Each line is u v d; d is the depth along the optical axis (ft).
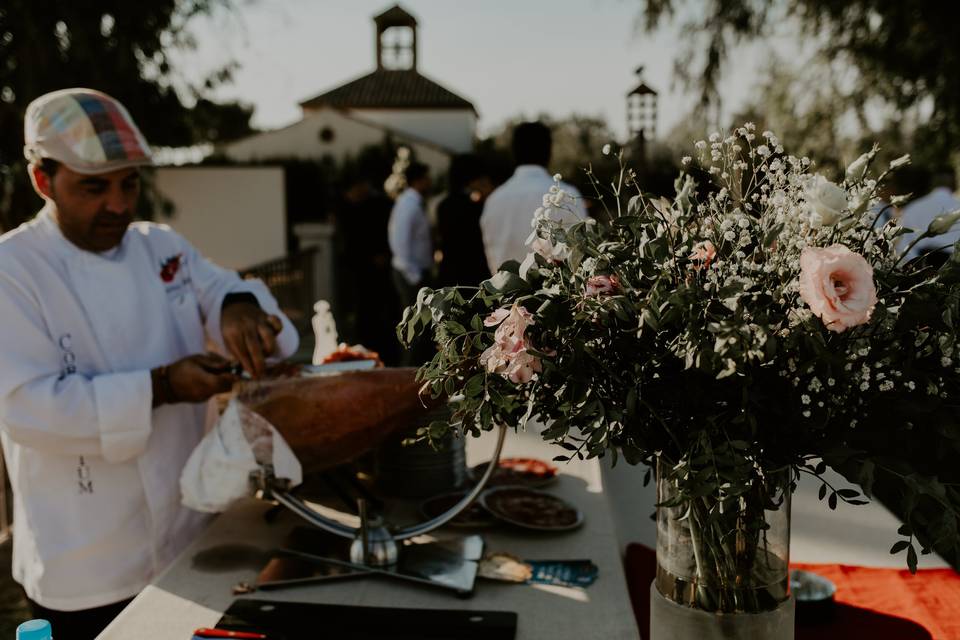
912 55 27.58
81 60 23.67
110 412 5.36
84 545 5.68
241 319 5.82
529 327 3.43
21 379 5.34
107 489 5.74
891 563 5.69
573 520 5.75
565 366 3.34
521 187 11.85
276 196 40.06
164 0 25.03
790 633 3.74
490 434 8.04
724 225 3.33
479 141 119.96
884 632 4.74
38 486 5.69
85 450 5.51
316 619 4.40
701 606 3.66
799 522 6.36
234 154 90.12
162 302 6.31
